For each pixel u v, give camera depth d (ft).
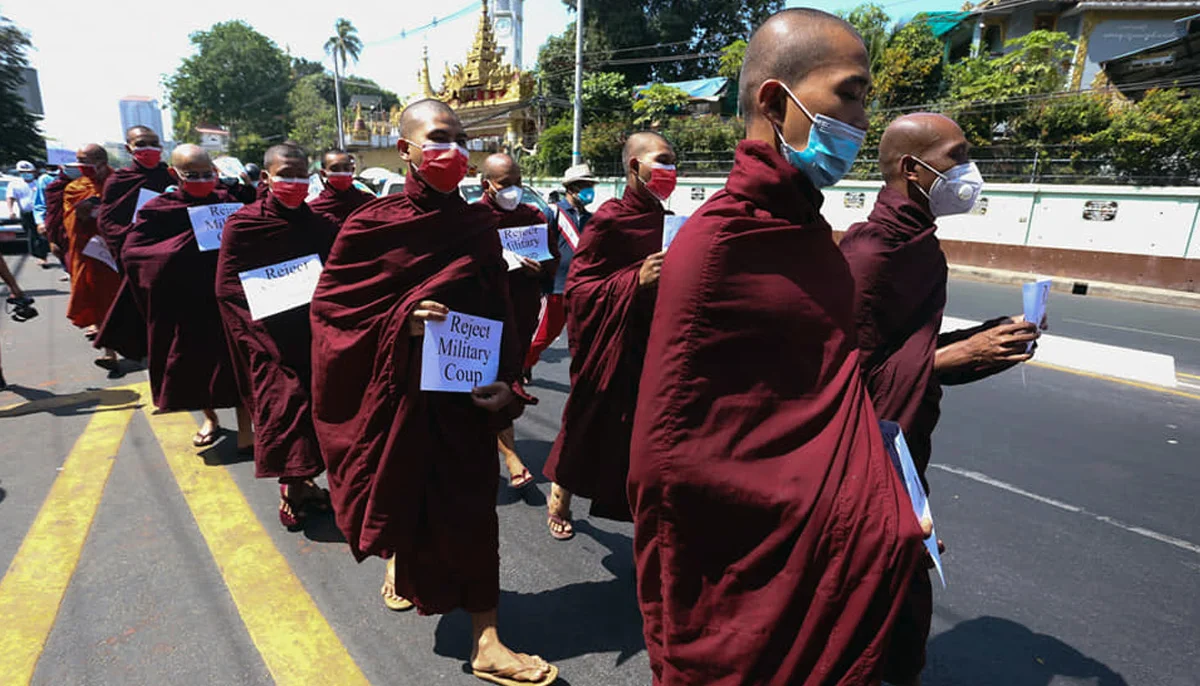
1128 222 42.80
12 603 8.86
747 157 4.54
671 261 4.48
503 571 10.34
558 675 8.05
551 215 18.74
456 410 7.48
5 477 12.67
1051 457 14.82
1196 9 66.49
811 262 4.44
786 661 4.33
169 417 16.15
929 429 6.47
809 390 4.38
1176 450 15.31
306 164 11.46
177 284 13.00
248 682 7.68
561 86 99.71
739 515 4.38
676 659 4.67
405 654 8.29
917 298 6.07
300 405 10.74
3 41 112.57
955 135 5.99
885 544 4.08
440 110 7.34
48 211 27.58
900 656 6.31
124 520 11.21
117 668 7.78
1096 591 9.89
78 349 22.36
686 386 4.36
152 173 17.95
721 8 99.71
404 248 7.32
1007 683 8.00
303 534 11.05
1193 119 42.09
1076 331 28.81
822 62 4.33
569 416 10.16
